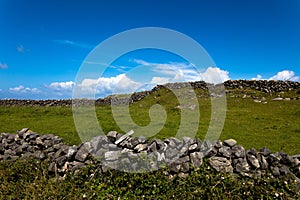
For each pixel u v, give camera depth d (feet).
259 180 30.30
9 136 44.29
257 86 138.31
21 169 35.94
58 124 69.67
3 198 30.48
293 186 29.43
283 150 46.62
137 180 31.09
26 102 133.39
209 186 30.14
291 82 131.54
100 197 29.86
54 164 35.32
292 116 80.69
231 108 99.81
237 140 52.85
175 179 31.32
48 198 29.94
